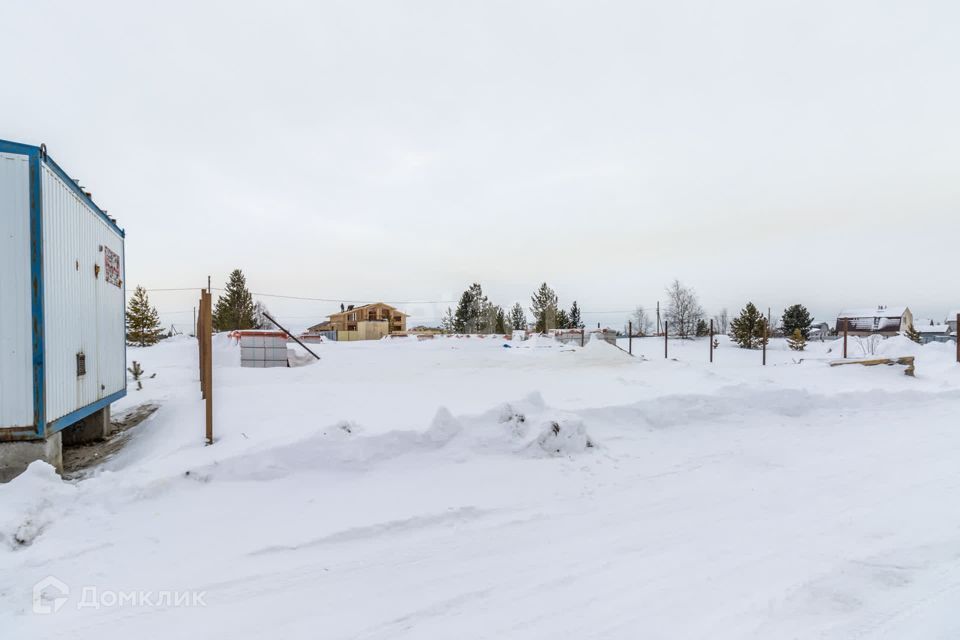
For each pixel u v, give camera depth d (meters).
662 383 11.46
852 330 65.88
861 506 5.18
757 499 5.46
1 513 4.20
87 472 6.26
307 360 16.73
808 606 3.27
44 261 5.59
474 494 5.40
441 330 60.78
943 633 2.95
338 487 5.39
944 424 9.08
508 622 3.19
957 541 4.27
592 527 4.74
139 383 12.36
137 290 34.91
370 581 3.71
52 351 5.81
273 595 3.50
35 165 5.49
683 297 56.66
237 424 6.76
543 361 16.88
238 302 43.16
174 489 4.99
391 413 7.35
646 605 3.35
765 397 9.38
